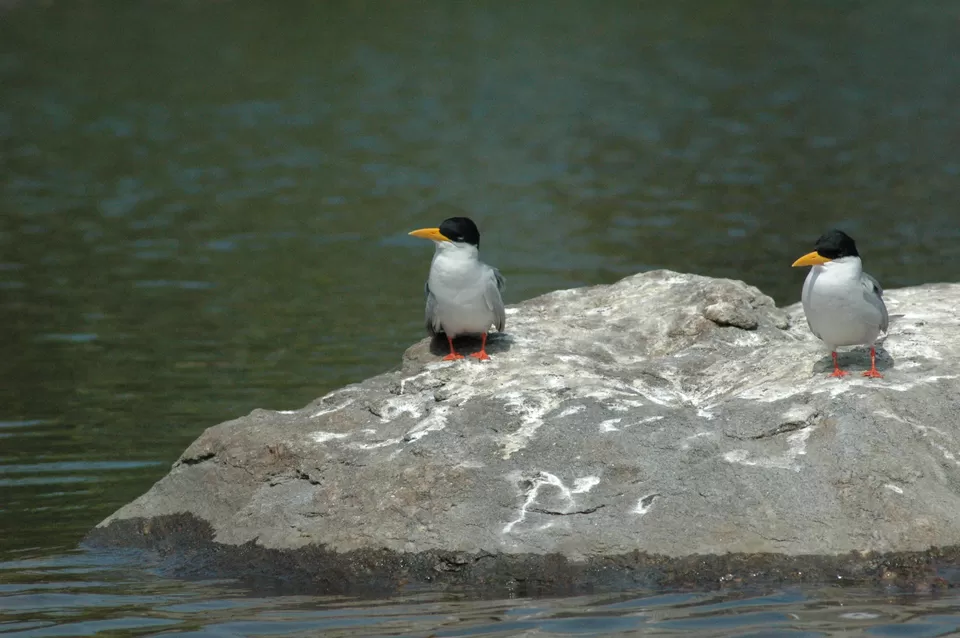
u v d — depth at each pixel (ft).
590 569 30.35
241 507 34.27
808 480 31.50
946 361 35.73
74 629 29.43
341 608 30.01
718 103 137.59
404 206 96.99
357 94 143.33
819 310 33.55
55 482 42.78
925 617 28.19
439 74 154.10
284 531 32.83
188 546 34.37
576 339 40.06
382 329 64.44
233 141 121.70
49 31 178.70
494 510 31.63
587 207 95.91
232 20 187.52
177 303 70.28
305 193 101.60
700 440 32.89
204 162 112.78
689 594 29.68
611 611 28.96
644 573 30.22
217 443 35.99
